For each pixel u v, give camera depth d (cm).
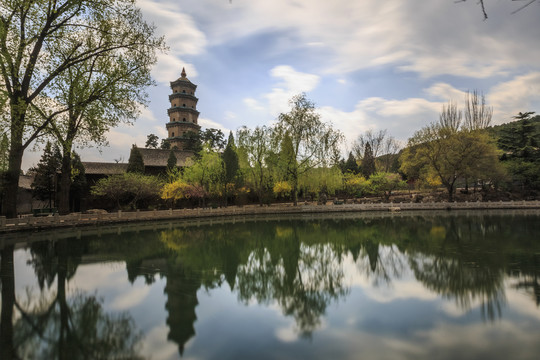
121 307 645
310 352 453
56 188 3231
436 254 1129
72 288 770
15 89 1588
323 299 699
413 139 4128
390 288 768
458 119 4325
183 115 6819
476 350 452
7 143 1617
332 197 5334
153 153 4444
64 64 1722
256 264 1055
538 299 657
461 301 657
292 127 3366
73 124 1909
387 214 3175
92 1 1638
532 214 2806
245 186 4003
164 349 467
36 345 482
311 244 1440
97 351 461
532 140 4519
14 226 1694
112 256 1154
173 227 2173
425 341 485
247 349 465
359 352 452
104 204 3566
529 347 457
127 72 1862
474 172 3656
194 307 648
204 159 3553
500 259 1018
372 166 5925
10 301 679
